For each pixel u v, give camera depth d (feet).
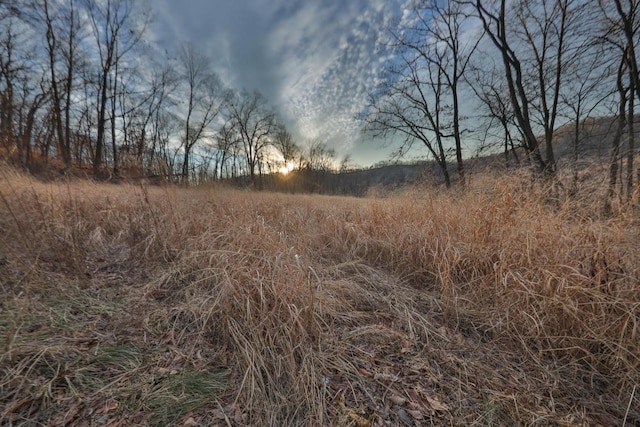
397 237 11.80
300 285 6.37
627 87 23.62
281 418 4.51
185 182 16.93
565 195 9.79
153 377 4.96
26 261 7.82
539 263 7.60
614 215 8.13
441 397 4.99
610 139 25.09
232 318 5.98
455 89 38.55
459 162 38.45
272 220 14.14
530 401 4.99
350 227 13.33
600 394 5.29
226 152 88.99
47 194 12.02
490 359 6.09
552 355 6.08
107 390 4.55
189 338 6.15
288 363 5.23
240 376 5.20
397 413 4.62
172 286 8.48
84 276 8.31
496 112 32.78
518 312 7.03
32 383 4.40
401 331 6.87
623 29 21.80
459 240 10.19
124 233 12.17
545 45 27.71
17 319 5.54
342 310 7.59
